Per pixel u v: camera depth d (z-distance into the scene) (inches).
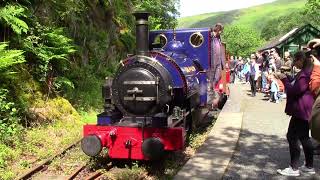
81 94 496.4
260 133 399.9
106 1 690.8
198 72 391.2
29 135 347.6
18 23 374.9
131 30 789.2
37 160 299.9
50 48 435.2
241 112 522.0
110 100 312.3
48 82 433.7
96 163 294.4
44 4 470.6
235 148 336.8
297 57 257.8
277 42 1430.9
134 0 868.6
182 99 323.3
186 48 408.8
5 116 348.5
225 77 622.8
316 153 307.1
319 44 269.1
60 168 282.7
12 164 290.7
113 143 285.7
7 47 399.5
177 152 331.0
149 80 291.7
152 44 399.9
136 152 282.4
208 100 413.1
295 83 256.4
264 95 731.4
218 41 489.1
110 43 671.1
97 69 589.3
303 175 269.7
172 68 320.2
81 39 566.3
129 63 299.0
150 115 294.7
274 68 647.8
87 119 435.8
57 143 345.1
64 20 518.3
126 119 299.6
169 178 269.9
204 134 401.1
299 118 257.3
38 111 391.5
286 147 345.7
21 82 394.0
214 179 252.7
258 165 293.9
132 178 263.1
